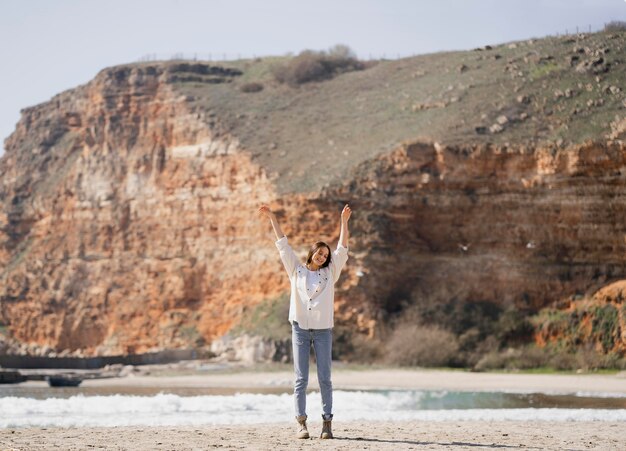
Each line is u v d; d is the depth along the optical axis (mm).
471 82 68000
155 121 76625
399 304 56750
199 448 12250
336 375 44719
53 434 14422
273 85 82438
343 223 14344
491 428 16297
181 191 71125
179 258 69312
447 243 58438
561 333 52438
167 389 36719
